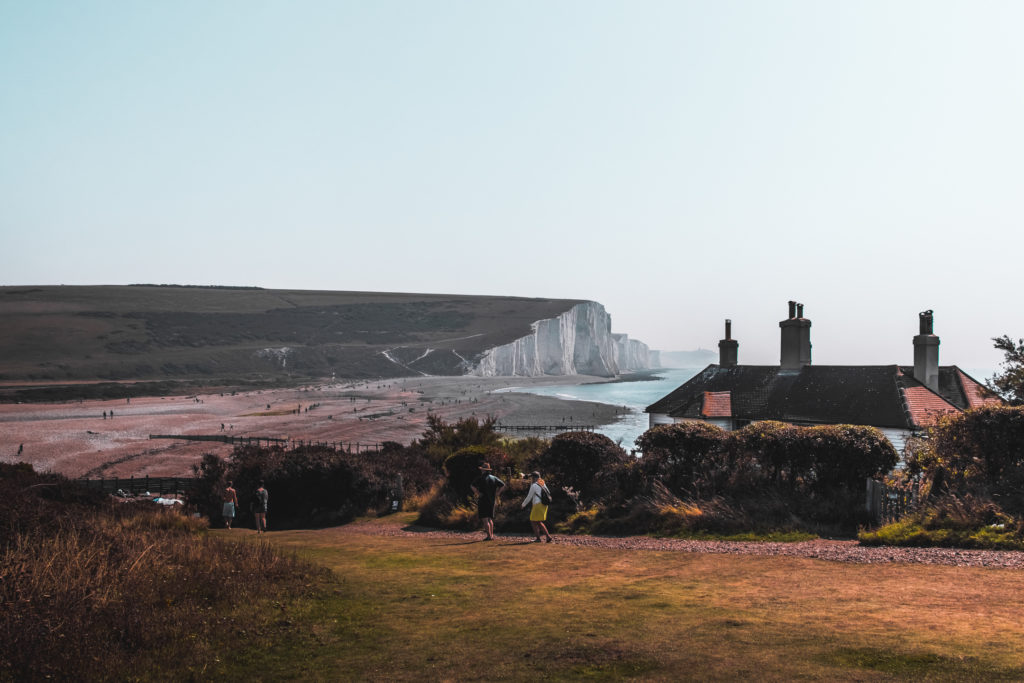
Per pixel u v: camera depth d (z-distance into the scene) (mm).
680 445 18016
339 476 25047
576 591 9984
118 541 11375
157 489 37938
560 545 15070
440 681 6359
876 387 26422
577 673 6367
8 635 6664
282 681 6555
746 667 6234
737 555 12531
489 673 6504
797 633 7230
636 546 14367
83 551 9602
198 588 9539
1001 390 22297
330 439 70625
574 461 19562
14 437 72625
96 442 68688
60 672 6410
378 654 7270
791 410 27641
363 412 110375
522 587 10438
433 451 29891
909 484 14867
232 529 23531
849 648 6613
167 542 12766
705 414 28797
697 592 9578
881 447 15906
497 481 17359
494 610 8984
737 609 8445
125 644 7328
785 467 16953
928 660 6137
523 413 108000
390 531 20031
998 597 8414
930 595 8672
